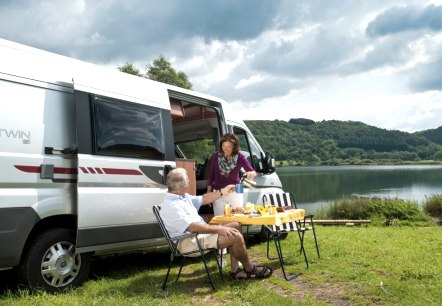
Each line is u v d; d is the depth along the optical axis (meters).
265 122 180.75
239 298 4.37
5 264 4.19
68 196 4.75
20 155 4.36
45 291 4.43
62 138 4.77
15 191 4.29
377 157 187.62
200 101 6.97
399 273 5.23
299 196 39.09
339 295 4.43
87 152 4.82
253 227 7.58
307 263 5.59
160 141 5.79
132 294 4.53
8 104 4.34
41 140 4.57
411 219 14.47
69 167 4.79
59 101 4.81
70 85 4.96
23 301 4.16
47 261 4.61
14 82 4.42
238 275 5.07
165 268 5.90
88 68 5.17
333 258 6.13
